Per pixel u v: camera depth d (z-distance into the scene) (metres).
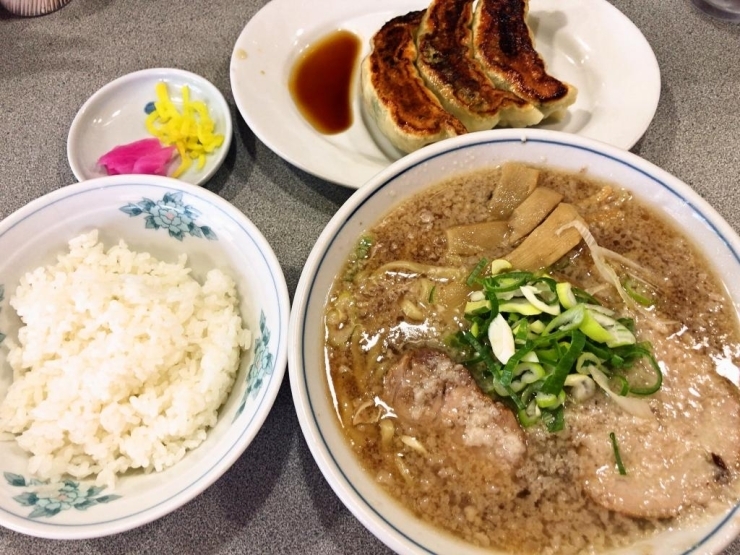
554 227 0.27
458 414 0.24
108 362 0.26
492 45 0.36
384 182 0.27
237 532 0.25
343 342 0.26
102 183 0.28
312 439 0.22
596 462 0.23
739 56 0.37
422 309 0.27
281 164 0.36
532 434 0.24
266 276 0.26
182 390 0.26
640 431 0.23
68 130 0.38
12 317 0.28
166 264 0.29
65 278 0.28
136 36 0.42
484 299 0.25
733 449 0.23
